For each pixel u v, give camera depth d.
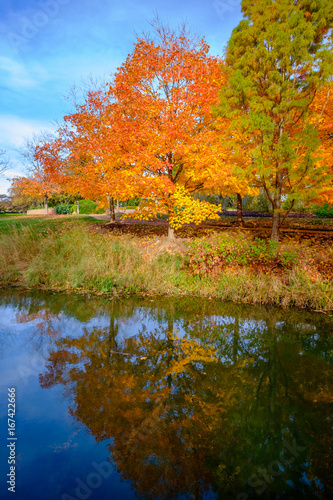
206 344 4.58
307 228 13.88
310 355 4.22
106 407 2.94
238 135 8.67
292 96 7.74
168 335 4.91
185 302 6.78
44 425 2.64
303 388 3.38
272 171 7.71
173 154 10.54
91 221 17.34
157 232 13.76
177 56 9.38
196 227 14.53
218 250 8.34
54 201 35.25
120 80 9.77
